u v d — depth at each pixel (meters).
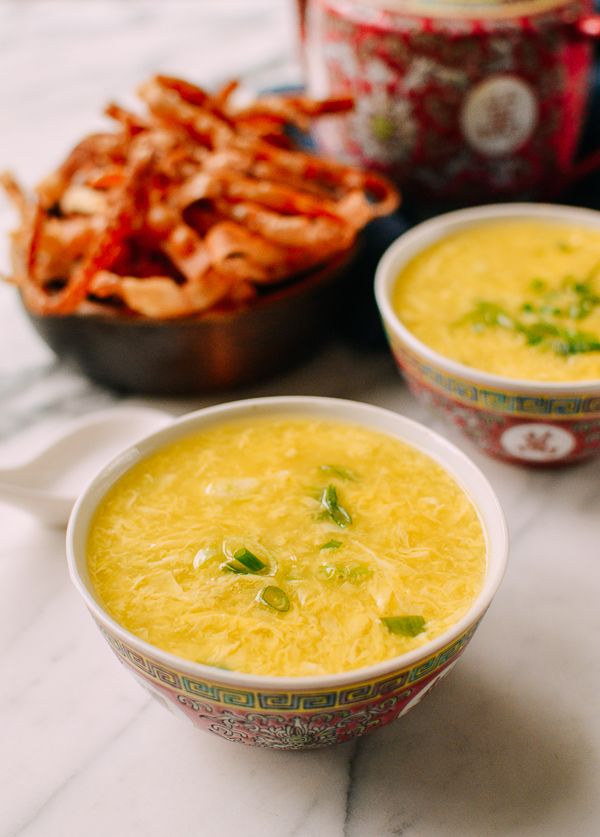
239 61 0.85
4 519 0.50
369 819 0.40
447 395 0.49
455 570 0.41
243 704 0.37
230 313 0.52
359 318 0.58
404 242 0.54
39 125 0.78
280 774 0.42
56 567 0.48
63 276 0.55
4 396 0.56
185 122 0.56
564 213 0.56
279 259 0.53
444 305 0.53
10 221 0.68
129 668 0.39
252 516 0.43
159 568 0.41
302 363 0.57
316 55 0.61
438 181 0.59
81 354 0.54
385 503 0.43
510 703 0.43
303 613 0.40
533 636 0.45
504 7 0.55
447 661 0.39
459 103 0.56
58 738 0.43
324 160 0.57
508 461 0.52
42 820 0.41
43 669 0.45
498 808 0.41
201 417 0.45
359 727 0.39
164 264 0.55
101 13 0.97
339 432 0.46
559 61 0.56
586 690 0.44
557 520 0.50
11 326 0.61
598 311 0.52
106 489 0.43
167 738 0.43
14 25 0.95
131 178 0.52
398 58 0.56
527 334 0.50
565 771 0.42
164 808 0.41
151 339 0.52
